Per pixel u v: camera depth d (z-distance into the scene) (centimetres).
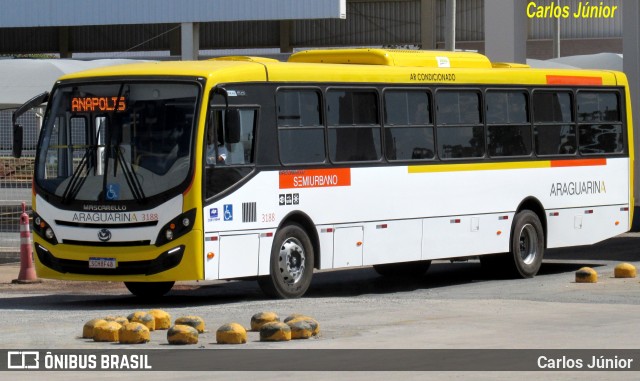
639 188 3553
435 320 1694
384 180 2183
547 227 2511
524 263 2445
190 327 1477
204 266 1888
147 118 1922
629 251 3005
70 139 1967
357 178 2138
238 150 1953
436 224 2277
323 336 1533
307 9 5588
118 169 1922
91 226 1927
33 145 3916
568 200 2552
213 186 1905
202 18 5634
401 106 2231
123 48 8400
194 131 1892
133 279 1903
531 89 2483
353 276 2577
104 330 1496
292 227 2031
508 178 2419
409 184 2227
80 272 1939
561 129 2547
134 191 1903
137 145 1920
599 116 2638
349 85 2141
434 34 6456
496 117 2411
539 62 5388
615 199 2664
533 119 2484
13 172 3225
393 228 2198
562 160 2539
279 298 2014
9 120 4191
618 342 1459
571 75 2573
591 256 2909
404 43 8500
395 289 2275
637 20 3528
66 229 1947
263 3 5553
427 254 2262
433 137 2284
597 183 2620
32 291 2256
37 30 8444
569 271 2583
